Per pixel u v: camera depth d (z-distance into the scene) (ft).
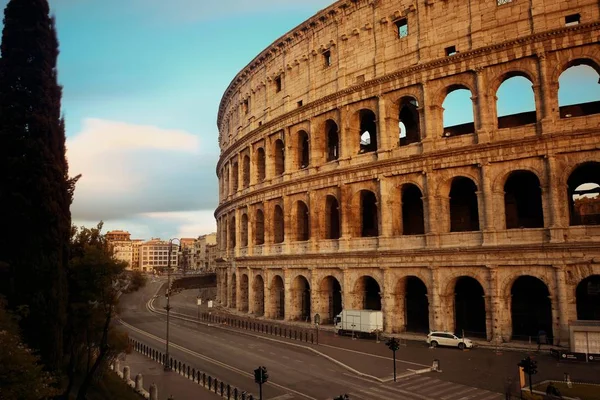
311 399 122.93
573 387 122.62
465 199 219.41
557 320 164.66
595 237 161.17
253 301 290.56
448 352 171.12
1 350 77.05
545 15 177.99
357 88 225.56
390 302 206.08
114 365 159.94
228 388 120.57
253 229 301.22
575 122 169.48
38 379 82.43
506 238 177.88
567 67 175.01
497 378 135.54
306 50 262.26
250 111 317.83
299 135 267.80
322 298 237.66
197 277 590.55
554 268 166.50
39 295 116.37
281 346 197.26
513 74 185.47
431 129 200.13
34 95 129.08
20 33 131.44
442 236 193.26
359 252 216.13
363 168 219.20
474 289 217.77
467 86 193.67
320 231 242.58
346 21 238.48
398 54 215.72
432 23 205.46
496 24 188.34
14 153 123.75
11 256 118.21
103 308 137.69
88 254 134.00
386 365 155.53
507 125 205.67
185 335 235.61
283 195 265.75
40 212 121.60
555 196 168.55
